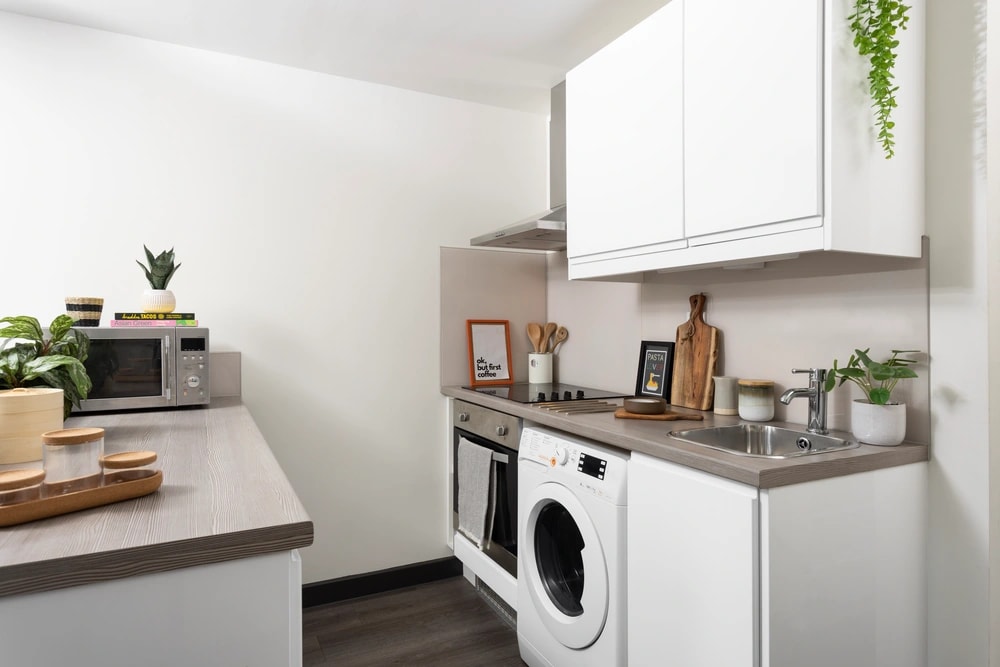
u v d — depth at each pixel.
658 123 1.80
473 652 2.24
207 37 2.35
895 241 1.42
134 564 0.79
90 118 2.27
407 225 2.88
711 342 2.12
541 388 2.86
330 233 2.70
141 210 2.34
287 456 2.62
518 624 2.17
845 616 1.34
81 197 2.25
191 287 2.44
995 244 1.37
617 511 1.65
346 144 2.74
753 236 1.50
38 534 0.84
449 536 2.94
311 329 2.66
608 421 1.90
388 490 2.83
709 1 1.60
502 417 2.39
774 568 1.23
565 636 1.86
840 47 1.32
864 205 1.35
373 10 2.15
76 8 2.12
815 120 1.32
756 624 1.25
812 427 1.65
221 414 1.97
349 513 2.75
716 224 1.58
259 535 0.88
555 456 1.95
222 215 2.49
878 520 1.39
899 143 1.42
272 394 2.59
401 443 2.86
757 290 1.97
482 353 3.04
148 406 2.02
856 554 1.36
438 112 2.95
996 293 1.37
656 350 2.39
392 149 2.84
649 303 2.47
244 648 0.88
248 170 2.54
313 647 2.28
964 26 1.41
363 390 2.78
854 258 1.65
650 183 1.83
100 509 0.96
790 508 1.26
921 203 1.47
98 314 2.09
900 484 1.42
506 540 2.38
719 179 1.57
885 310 1.56
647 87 1.84
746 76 1.49
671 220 1.75
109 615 0.79
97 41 2.28
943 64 1.45
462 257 3.01
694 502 1.40
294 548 0.90
